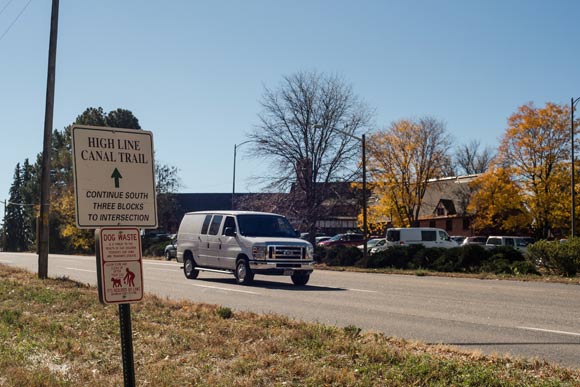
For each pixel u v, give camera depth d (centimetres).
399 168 5900
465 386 709
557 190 5144
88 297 1512
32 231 8900
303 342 960
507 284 2297
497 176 5416
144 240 5900
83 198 539
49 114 2195
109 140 553
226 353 902
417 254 3256
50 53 2203
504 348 1019
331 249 3825
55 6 2220
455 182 7462
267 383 754
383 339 1016
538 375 778
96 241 541
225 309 1266
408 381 739
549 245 2747
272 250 2142
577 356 955
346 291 1970
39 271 2172
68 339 1009
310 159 4338
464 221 6956
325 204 4388
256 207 4425
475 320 1341
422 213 7425
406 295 1853
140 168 565
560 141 5128
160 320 1201
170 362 861
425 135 5919
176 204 8319
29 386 740
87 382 762
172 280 2392
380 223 6112
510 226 5375
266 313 1385
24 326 1145
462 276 2731
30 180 9488
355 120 4462
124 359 539
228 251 2269
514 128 5259
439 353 919
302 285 2203
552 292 1967
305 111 4388
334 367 816
